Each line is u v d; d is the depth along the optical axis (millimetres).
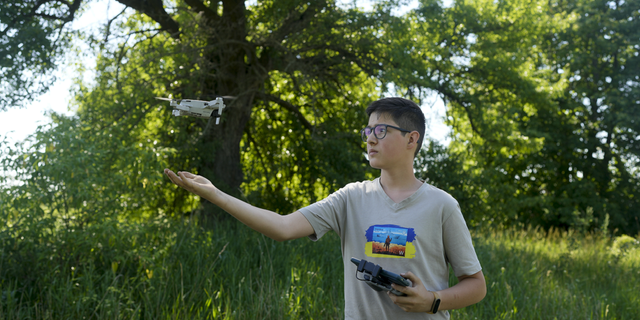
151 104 9242
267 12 9969
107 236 4383
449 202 1868
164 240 5020
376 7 10344
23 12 8461
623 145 21609
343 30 10078
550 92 14852
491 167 18500
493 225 12664
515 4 13359
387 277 1635
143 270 4480
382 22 10188
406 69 10039
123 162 4906
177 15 10406
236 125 10297
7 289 3873
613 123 20453
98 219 4508
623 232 20453
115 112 8672
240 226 7133
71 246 4406
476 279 1870
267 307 4066
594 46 21078
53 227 4414
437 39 12367
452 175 11359
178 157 9219
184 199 9617
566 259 8023
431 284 1856
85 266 4246
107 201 4723
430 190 1899
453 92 12031
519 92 13109
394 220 1867
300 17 10148
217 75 9398
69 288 3852
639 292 5586
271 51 10258
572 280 6426
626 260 8297
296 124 12203
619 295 5516
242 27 9703
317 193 12336
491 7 13438
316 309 4203
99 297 3951
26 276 4207
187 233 5738
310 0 9562
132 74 9062
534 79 13953
